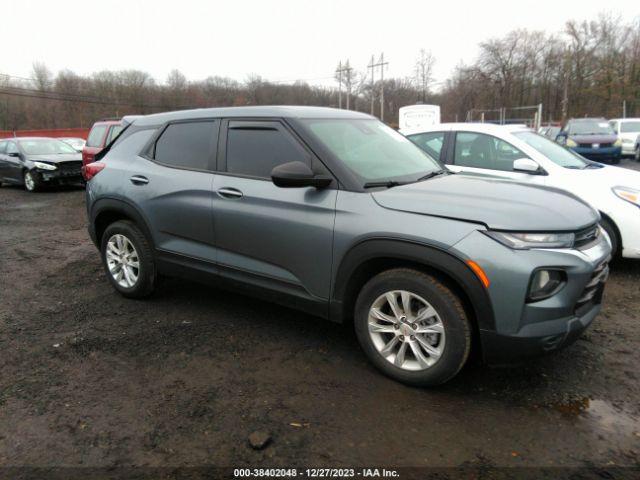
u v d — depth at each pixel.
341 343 3.64
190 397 2.95
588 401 2.85
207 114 4.02
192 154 4.03
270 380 3.13
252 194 3.52
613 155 17.22
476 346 2.93
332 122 3.73
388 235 2.88
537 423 2.65
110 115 58.47
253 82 59.91
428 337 2.93
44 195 12.73
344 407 2.82
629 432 2.57
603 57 49.75
